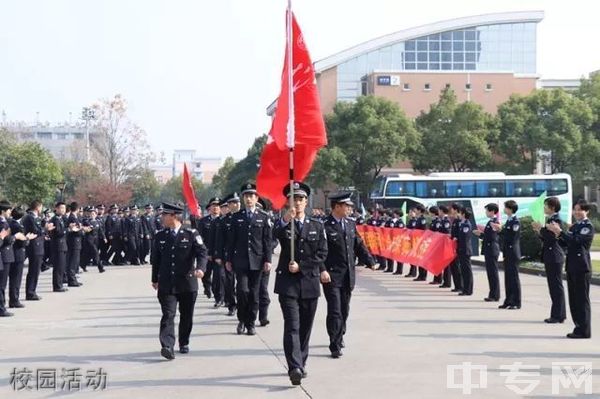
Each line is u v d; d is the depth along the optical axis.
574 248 9.84
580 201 10.03
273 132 8.12
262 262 10.41
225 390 7.05
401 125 50.97
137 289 16.86
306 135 8.31
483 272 21.53
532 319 11.67
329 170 49.50
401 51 73.62
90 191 53.81
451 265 16.77
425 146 52.62
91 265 24.70
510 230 12.98
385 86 69.25
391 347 9.19
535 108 52.00
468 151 51.22
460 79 70.00
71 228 17.69
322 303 13.74
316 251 7.66
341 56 71.81
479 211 36.62
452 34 74.75
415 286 17.25
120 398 6.84
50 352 9.18
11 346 9.62
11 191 34.41
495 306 13.37
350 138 50.38
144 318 12.20
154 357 8.78
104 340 10.05
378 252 21.62
